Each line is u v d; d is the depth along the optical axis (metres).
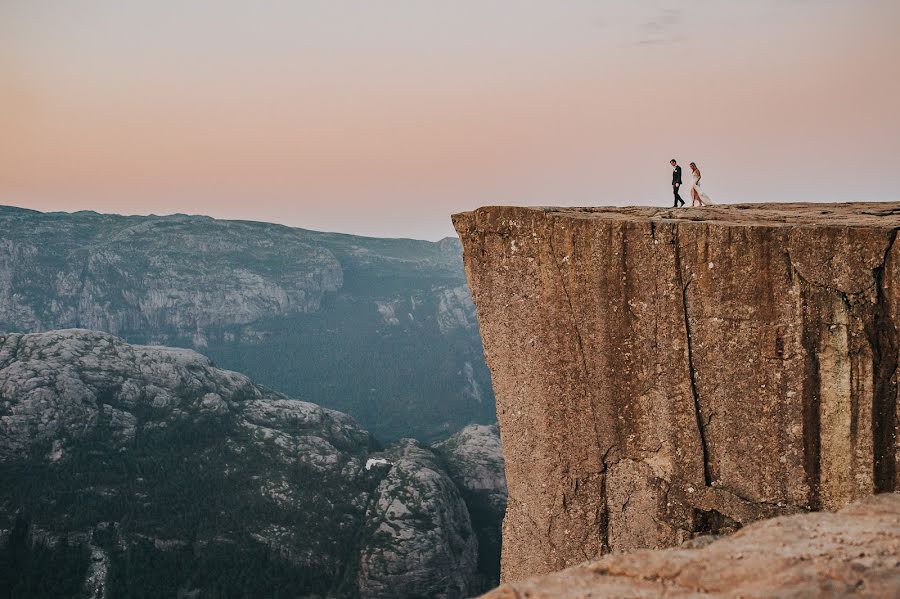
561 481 20.02
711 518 18.42
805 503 17.41
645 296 18.72
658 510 18.94
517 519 20.69
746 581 10.59
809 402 17.23
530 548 20.48
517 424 20.55
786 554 11.09
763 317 17.55
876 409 16.64
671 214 20.53
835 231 16.75
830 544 11.34
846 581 10.18
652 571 11.20
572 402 19.78
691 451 18.50
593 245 19.16
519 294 20.20
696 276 18.17
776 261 17.34
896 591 9.88
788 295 17.28
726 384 18.06
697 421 18.39
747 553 11.27
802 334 17.20
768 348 17.53
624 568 11.40
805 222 17.92
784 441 17.52
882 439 16.64
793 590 10.14
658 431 18.86
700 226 18.02
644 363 18.88
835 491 17.09
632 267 18.81
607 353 19.28
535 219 19.83
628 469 19.28
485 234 20.52
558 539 20.11
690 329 18.36
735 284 17.77
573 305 19.53
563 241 19.52
